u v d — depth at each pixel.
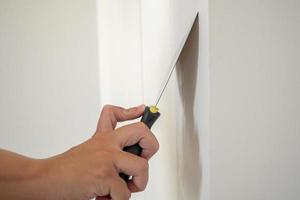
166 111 0.48
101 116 0.41
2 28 0.87
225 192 0.31
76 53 0.87
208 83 0.29
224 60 0.29
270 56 0.30
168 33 0.42
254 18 0.29
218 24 0.28
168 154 0.49
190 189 0.38
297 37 0.30
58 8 0.85
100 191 0.32
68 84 0.89
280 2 0.29
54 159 0.33
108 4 0.80
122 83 0.79
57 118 0.91
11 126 0.92
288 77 0.30
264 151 0.31
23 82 0.89
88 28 0.86
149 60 0.59
